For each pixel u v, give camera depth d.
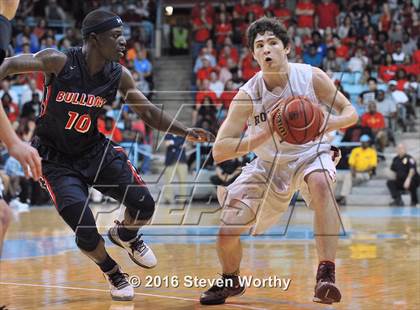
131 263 6.87
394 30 20.78
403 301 4.91
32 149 2.97
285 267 6.55
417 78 19.44
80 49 4.91
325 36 20.80
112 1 23.97
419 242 8.80
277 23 4.62
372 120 17.42
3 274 6.24
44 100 4.91
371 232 10.14
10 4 3.24
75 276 6.11
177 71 22.91
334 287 4.21
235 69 19.95
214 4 24.89
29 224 11.84
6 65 4.59
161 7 23.86
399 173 16.33
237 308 4.70
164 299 5.05
